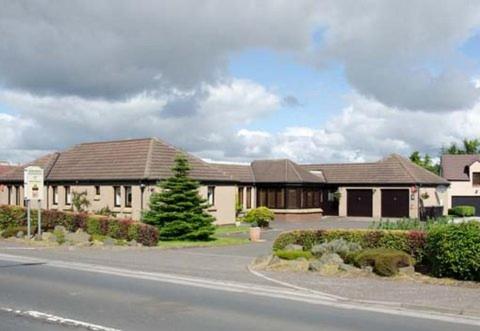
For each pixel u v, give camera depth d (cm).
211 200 3962
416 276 1555
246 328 980
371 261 1600
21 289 1365
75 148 4416
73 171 4097
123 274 1666
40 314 1071
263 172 5006
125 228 2566
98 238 2583
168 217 2845
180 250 2431
